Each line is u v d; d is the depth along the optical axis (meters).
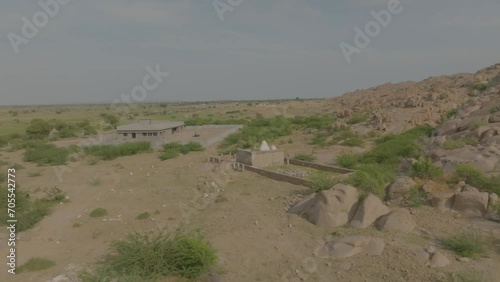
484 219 10.27
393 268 8.37
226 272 9.07
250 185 18.16
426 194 12.05
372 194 11.63
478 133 18.17
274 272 8.99
